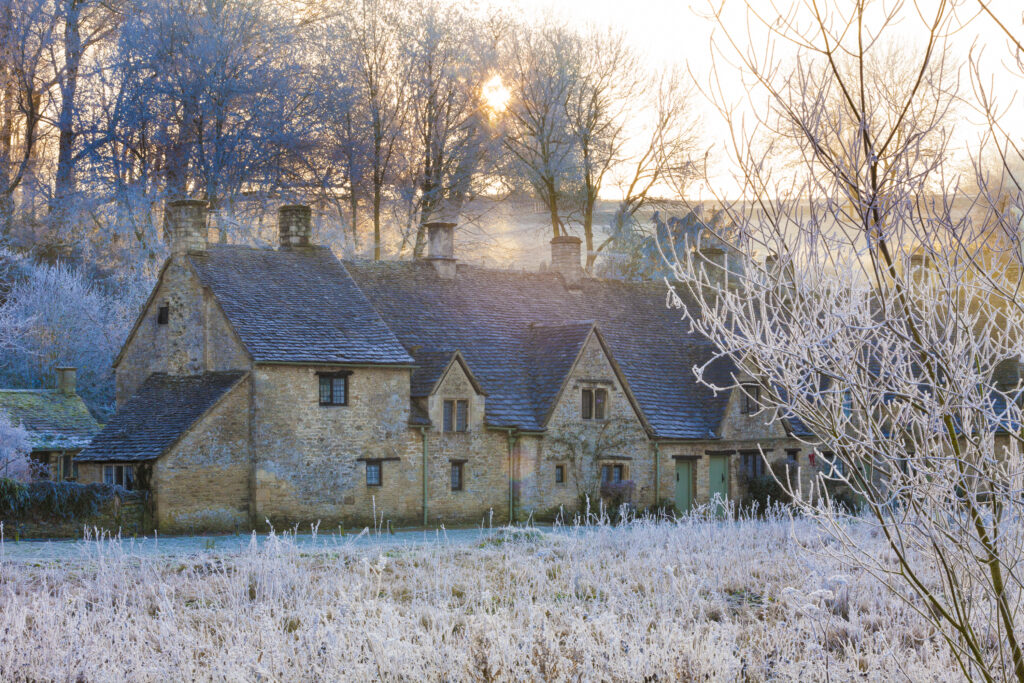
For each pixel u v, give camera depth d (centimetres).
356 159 5862
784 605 1506
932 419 605
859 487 654
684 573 1655
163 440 3039
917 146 582
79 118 5491
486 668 993
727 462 3988
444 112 6062
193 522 3041
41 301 4728
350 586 1530
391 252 6253
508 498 3581
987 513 630
